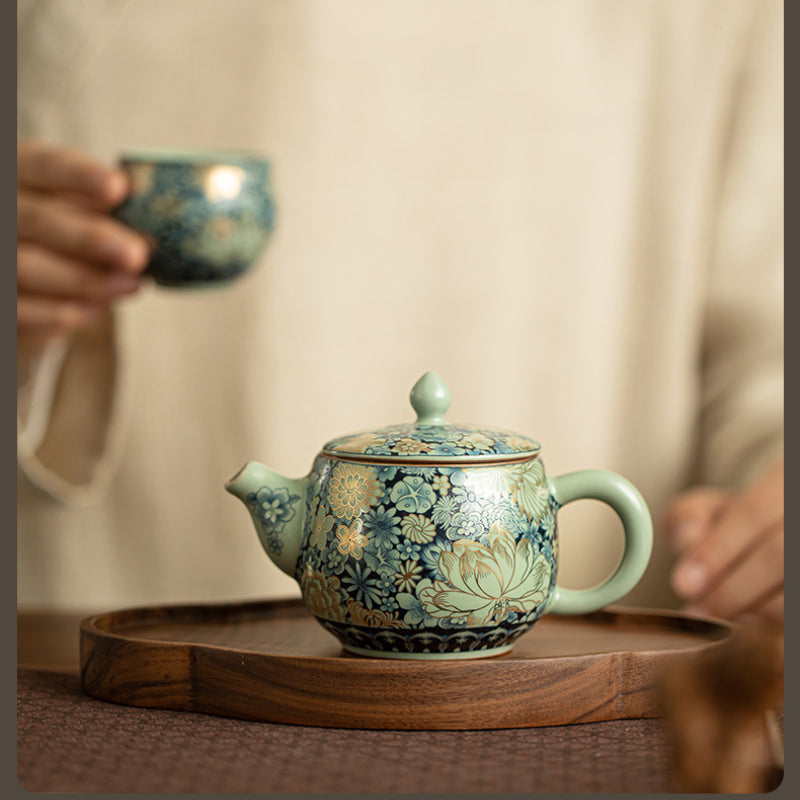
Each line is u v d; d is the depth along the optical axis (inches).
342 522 23.9
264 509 25.3
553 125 51.8
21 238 37.4
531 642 27.4
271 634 28.3
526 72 51.4
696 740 20.7
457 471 23.7
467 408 52.6
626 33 51.7
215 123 50.8
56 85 49.4
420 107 51.3
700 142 52.2
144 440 51.4
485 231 52.0
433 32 50.8
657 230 52.8
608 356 53.4
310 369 51.9
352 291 51.9
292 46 50.2
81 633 26.7
